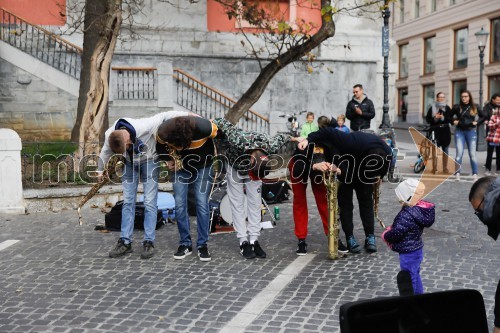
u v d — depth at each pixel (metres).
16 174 8.55
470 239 6.71
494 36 28.69
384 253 6.20
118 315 4.48
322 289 5.05
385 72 13.54
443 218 7.88
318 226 7.62
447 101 32.84
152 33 16.25
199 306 4.66
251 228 6.14
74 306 4.69
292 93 17.09
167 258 6.12
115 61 16.05
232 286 5.16
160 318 4.40
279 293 4.95
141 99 14.91
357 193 6.21
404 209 4.55
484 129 17.36
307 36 12.20
